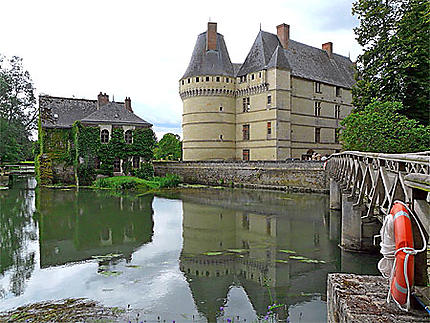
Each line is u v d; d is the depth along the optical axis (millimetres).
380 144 20844
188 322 8195
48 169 40781
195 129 48000
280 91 43688
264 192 35719
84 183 40625
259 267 12242
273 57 44562
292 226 19172
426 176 4031
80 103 45906
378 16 24703
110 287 10453
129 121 43156
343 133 23531
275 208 25312
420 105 23031
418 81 22062
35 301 9500
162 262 12938
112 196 32156
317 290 10094
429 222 4453
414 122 20578
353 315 4336
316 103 49000
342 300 4859
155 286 10547
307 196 31969
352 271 11648
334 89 51531
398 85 22938
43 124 41375
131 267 12352
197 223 20219
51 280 11078
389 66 23094
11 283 10852
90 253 14211
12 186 40656
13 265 12672
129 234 17594
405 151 20391
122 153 42562
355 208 10328
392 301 4660
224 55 49250
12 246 15320
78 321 8219
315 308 8891
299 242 15680
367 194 9461
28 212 23797
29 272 11852
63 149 42000
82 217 22125
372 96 24547
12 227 19234
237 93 48781
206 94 47500
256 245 15250
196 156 47938
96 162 41750
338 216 21953
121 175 42719
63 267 12383
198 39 50188
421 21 21625
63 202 28359
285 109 44125
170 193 34750
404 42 22219
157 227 19219
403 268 4211
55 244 15664
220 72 47625
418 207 4566
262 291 10094
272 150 43625
